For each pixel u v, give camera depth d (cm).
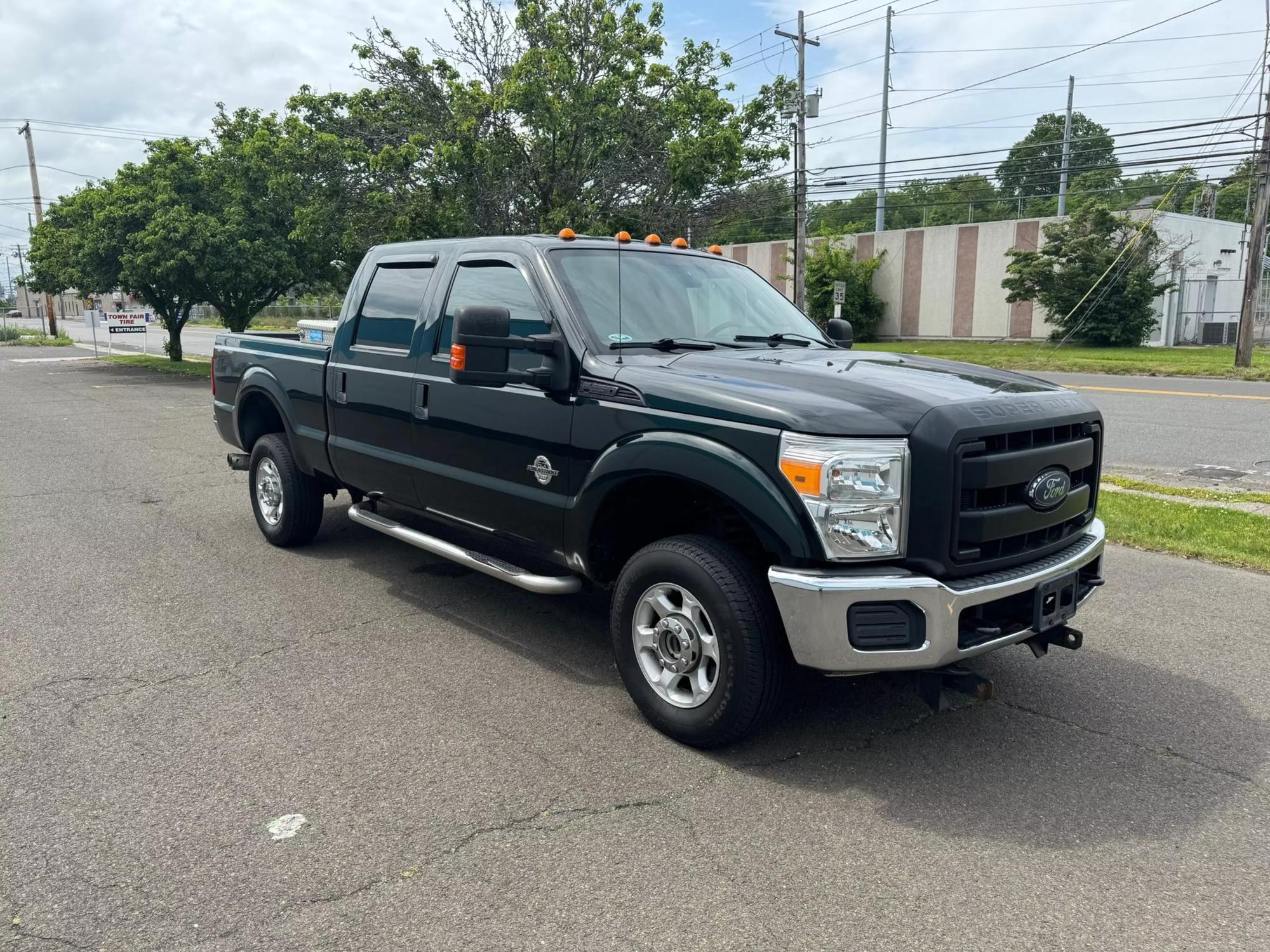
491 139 1698
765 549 329
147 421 1445
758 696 338
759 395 337
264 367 631
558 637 489
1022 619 347
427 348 483
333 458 566
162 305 2769
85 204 2441
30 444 1198
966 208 6519
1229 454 1056
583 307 414
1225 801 329
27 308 10725
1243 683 432
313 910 264
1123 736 380
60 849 292
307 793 328
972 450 320
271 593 557
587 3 1738
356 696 411
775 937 254
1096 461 389
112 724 381
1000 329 3603
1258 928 259
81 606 533
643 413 365
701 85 1867
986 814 319
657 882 278
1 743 364
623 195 1792
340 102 1948
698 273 486
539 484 416
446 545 480
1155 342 3356
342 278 2414
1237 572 602
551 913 263
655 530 413
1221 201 5688
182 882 276
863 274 3928
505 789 332
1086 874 285
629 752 361
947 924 260
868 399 331
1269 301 3953
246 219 2223
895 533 317
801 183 2772
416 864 287
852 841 302
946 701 335
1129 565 617
